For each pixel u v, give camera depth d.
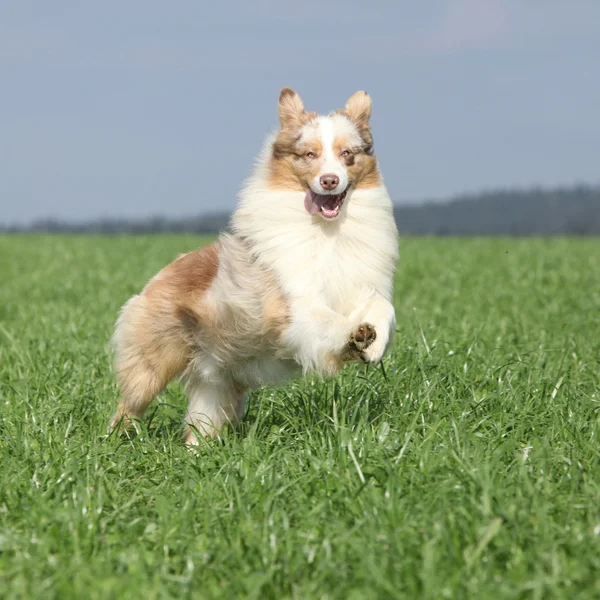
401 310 20.94
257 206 10.21
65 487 8.50
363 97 10.83
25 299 24.23
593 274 26.89
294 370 10.90
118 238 51.38
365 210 10.20
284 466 8.95
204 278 10.83
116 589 6.45
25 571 6.79
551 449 9.12
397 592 6.30
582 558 6.72
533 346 14.99
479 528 7.09
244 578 6.74
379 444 9.11
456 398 10.97
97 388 12.46
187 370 11.45
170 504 8.12
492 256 34.72
